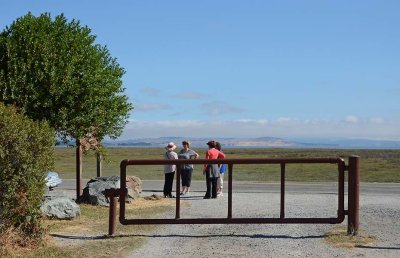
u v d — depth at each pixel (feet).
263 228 38.91
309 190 73.92
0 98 47.44
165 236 35.76
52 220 40.37
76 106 49.67
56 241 33.35
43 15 51.83
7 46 48.32
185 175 64.85
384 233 37.04
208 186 60.54
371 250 31.65
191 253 30.83
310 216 45.42
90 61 50.88
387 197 63.31
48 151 31.50
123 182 35.83
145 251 31.30
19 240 30.78
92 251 30.96
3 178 29.43
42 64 48.11
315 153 399.65
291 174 120.98
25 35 49.11
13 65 47.85
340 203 35.76
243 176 112.37
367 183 89.56
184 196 63.05
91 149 56.44
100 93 50.96
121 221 36.24
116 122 54.80
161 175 111.24
